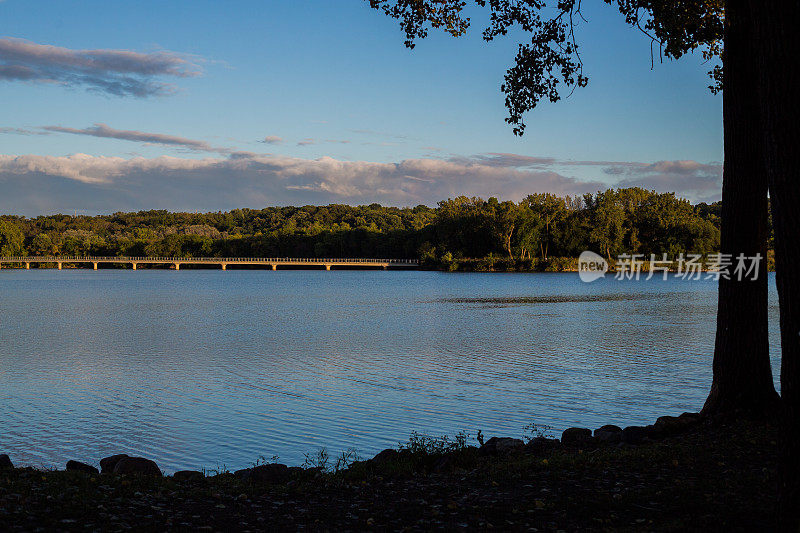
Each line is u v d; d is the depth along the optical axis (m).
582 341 38.00
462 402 22.34
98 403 22.48
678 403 22.06
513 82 15.62
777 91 6.13
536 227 139.38
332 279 132.38
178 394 23.89
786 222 6.18
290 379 26.83
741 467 10.14
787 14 6.05
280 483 10.83
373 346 36.72
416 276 136.25
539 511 8.48
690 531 7.35
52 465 16.02
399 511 8.75
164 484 9.95
